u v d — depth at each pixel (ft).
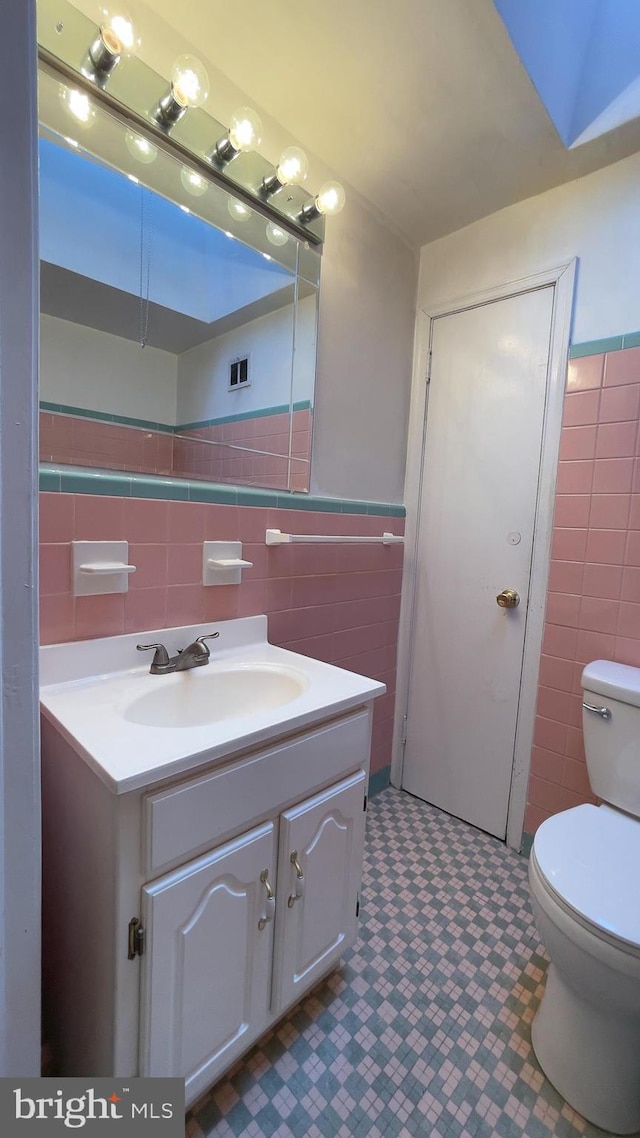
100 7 3.31
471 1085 3.31
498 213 5.60
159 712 3.48
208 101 3.92
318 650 5.51
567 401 5.22
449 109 4.14
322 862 3.48
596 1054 3.12
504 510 5.79
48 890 3.15
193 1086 2.80
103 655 3.54
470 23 3.36
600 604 5.10
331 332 5.26
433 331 6.34
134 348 3.76
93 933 2.63
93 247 3.53
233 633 4.43
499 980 4.10
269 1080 3.28
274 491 4.81
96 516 3.47
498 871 5.45
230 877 2.84
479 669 6.11
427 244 6.29
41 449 3.30
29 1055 2.14
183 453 4.08
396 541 6.40
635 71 4.41
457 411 6.15
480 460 5.98
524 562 5.65
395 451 6.41
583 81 4.37
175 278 3.97
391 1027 3.67
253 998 3.11
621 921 2.95
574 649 5.30
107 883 2.47
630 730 4.47
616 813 4.22
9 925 1.98
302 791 3.27
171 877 2.55
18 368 1.74
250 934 3.02
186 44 3.67
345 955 4.29
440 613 6.46
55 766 2.98
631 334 4.77
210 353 4.22
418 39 3.51
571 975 3.12
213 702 3.84
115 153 3.53
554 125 4.29
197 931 2.69
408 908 4.86
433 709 6.59
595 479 5.08
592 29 4.15
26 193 1.68
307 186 4.74
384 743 6.88
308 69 3.81
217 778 2.71
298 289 4.87
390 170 4.92
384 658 6.63
